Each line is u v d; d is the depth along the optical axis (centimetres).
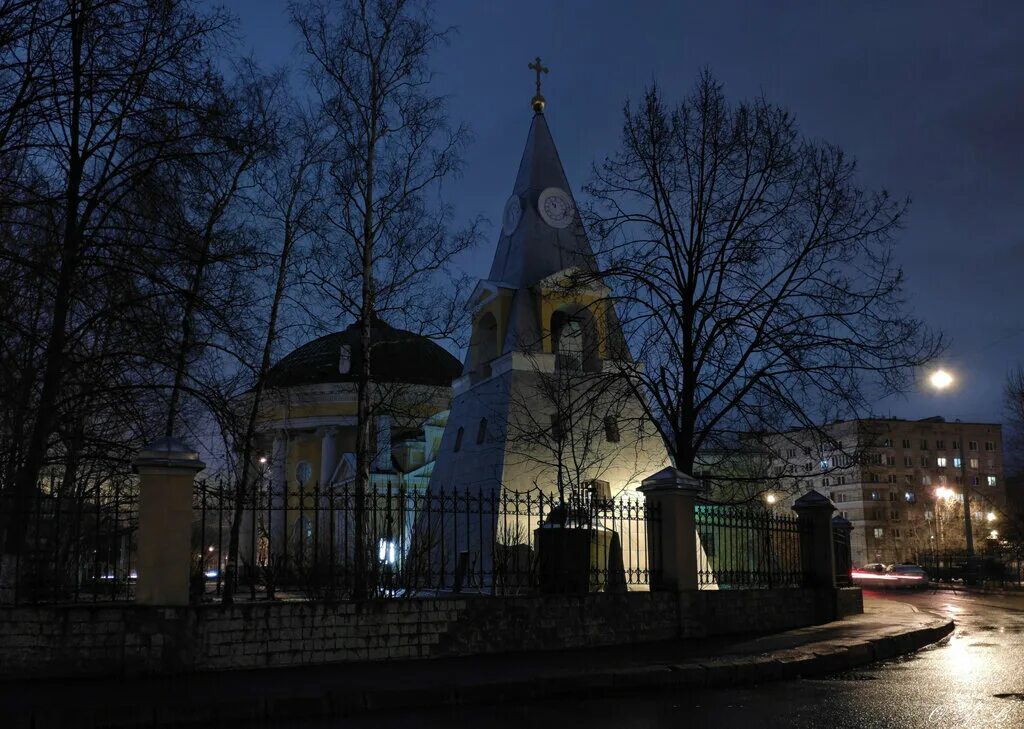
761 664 1273
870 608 2459
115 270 1448
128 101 1503
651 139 2202
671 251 2175
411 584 1498
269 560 1417
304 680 1126
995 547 7450
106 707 944
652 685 1191
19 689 1056
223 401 1528
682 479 1688
